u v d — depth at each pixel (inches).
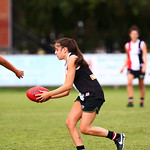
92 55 2519.7
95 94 789.9
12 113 1521.9
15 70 868.0
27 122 1295.5
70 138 1032.2
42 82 2512.3
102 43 5270.7
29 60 2492.6
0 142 986.1
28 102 1926.7
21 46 3499.0
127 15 4298.7
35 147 929.5
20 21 4448.8
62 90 782.5
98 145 951.6
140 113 1478.8
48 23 4421.8
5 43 3075.8
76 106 818.8
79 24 4495.6
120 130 1135.6
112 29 4443.9
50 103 1879.9
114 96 2154.3
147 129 1149.1
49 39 4771.2
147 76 2527.1
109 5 4111.7
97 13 4291.3
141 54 1640.0
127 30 4456.2
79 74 799.7
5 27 3073.3
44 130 1147.3
